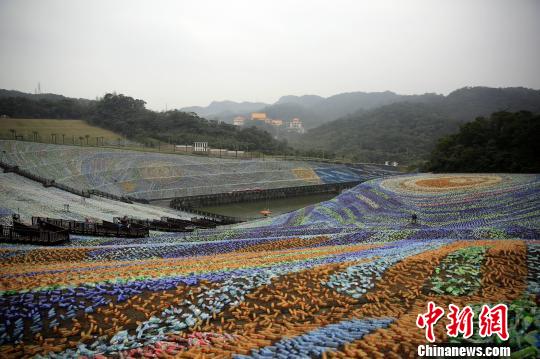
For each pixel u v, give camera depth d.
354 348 9.83
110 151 114.19
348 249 24.62
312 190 122.19
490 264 17.14
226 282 15.16
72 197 65.44
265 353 9.84
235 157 139.25
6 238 29.77
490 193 49.06
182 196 98.94
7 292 13.80
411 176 69.75
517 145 77.31
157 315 12.64
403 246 24.25
